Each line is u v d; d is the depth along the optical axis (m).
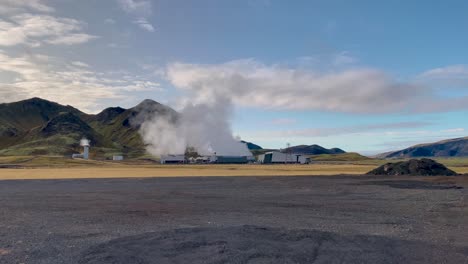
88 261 13.20
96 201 33.00
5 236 17.88
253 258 13.53
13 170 107.62
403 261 13.55
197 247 15.02
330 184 52.00
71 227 20.36
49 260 13.45
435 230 19.78
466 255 14.46
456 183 53.00
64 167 139.25
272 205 30.19
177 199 34.53
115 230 19.34
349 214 25.47
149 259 13.38
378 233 18.83
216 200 33.75
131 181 59.50
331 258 13.70
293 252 14.35
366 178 64.31
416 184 51.59
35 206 29.72
